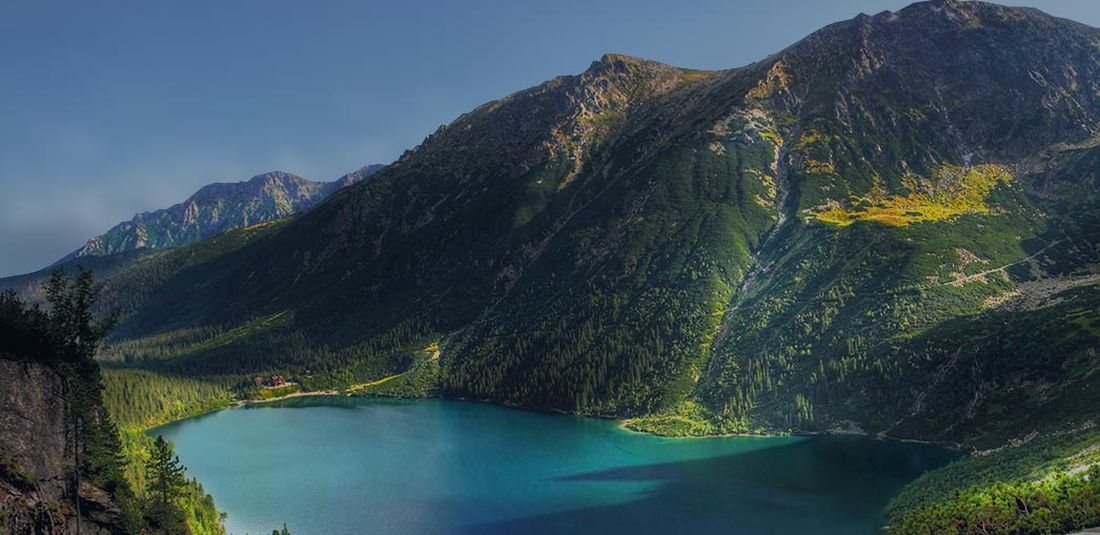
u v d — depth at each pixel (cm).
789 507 13175
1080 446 11412
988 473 12019
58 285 11300
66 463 10062
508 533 12738
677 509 13438
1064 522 8556
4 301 10519
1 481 9088
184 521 11756
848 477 14588
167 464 11906
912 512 10894
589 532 12519
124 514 10344
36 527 9156
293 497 15325
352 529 13250
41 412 10006
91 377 11075
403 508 14375
